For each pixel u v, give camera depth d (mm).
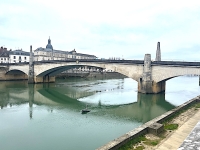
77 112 30688
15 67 79812
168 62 43219
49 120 25984
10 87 60844
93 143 18406
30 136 20328
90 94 49281
